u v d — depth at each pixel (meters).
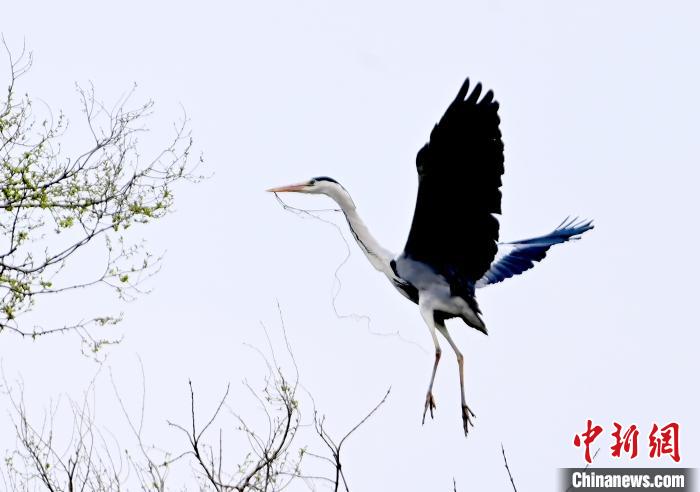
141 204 12.36
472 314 12.54
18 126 11.88
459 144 11.11
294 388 9.47
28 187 11.77
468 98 10.84
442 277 12.52
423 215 11.93
